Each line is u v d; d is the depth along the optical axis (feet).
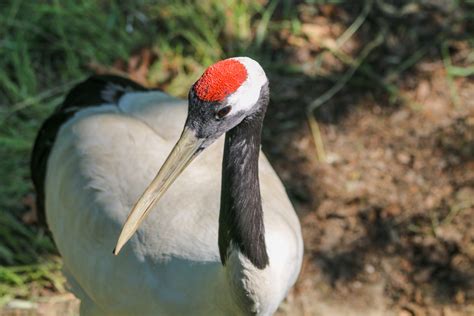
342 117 21.30
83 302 15.57
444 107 21.45
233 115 11.34
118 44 22.12
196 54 22.17
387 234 19.22
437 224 19.33
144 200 11.66
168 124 15.57
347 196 19.84
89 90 16.89
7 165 19.90
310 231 19.30
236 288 12.59
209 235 13.60
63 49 22.06
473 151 20.53
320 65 22.27
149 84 21.49
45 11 22.29
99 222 14.40
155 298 13.71
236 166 12.02
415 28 22.93
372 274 18.67
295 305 18.17
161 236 13.71
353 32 22.88
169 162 11.53
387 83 21.79
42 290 18.28
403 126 21.13
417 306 18.19
